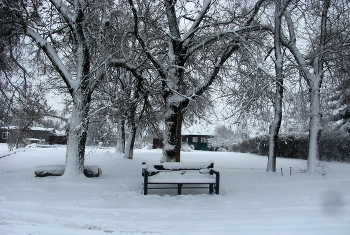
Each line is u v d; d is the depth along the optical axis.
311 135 12.70
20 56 12.82
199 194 8.80
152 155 25.39
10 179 10.39
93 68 10.83
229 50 12.44
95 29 11.30
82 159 10.92
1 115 16.06
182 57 12.41
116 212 6.41
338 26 13.25
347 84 14.98
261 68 10.42
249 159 23.33
